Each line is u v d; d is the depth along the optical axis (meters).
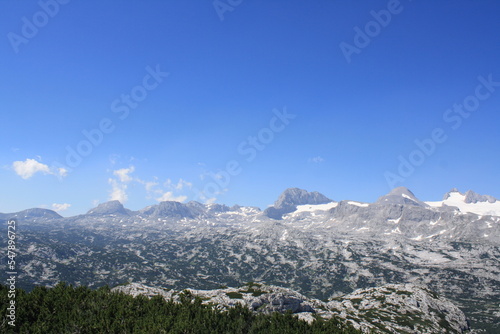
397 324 136.38
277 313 66.56
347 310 142.88
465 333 157.12
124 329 48.72
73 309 53.91
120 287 102.44
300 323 63.69
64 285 63.06
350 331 65.00
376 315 143.88
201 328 53.59
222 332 55.97
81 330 47.16
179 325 51.47
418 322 145.62
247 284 116.75
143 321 51.69
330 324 66.56
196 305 65.44
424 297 177.62
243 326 59.28
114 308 55.69
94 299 58.47
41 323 47.53
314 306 120.50
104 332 47.50
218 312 63.00
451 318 165.88
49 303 54.69
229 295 102.75
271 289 111.25
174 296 96.19
